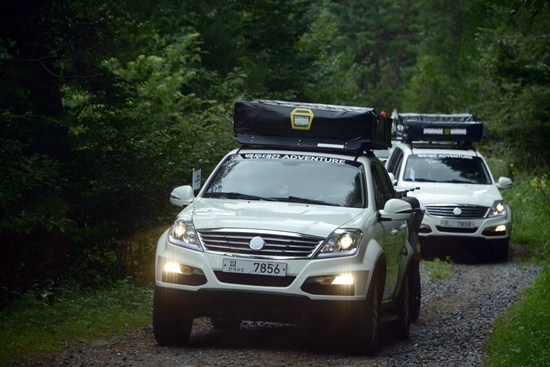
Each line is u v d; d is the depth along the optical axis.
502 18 60.91
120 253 27.69
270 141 21.34
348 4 189.12
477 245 38.28
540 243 42.72
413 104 114.88
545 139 57.41
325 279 17.80
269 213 18.77
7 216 22.09
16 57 26.38
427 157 41.41
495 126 58.56
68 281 24.81
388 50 185.50
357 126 21.06
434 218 38.44
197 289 17.94
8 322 20.16
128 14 27.19
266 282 17.81
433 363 18.41
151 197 27.08
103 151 27.11
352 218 18.92
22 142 24.81
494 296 29.17
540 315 22.03
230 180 20.56
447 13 112.25
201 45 54.44
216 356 18.12
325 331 21.20
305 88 68.69
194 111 42.28
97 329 20.27
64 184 25.50
